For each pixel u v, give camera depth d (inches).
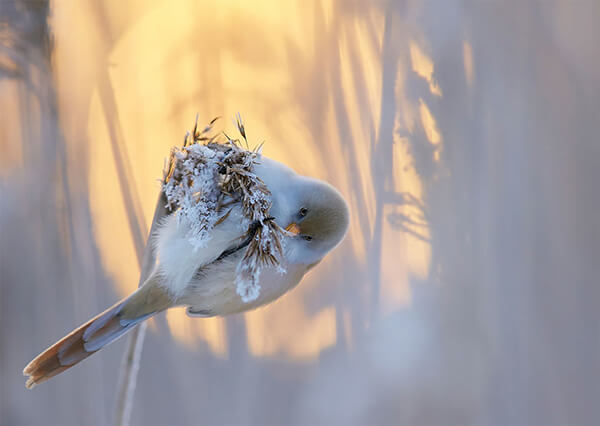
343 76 161.5
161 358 161.9
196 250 152.4
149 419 161.5
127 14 162.1
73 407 161.3
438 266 161.5
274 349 162.7
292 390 162.2
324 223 153.6
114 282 161.8
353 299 162.2
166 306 152.7
